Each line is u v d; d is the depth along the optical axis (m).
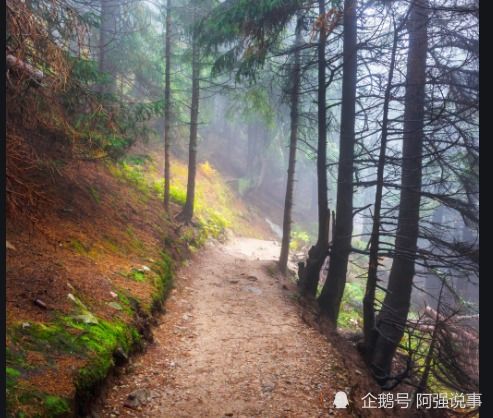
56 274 6.24
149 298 7.70
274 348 7.41
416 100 9.27
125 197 12.89
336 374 6.61
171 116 19.36
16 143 5.79
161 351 6.72
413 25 8.70
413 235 9.74
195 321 8.46
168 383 5.71
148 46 19.20
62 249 7.37
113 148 9.70
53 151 8.34
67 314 5.41
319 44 10.34
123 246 9.49
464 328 9.68
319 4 10.34
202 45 11.85
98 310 6.09
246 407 5.33
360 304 16.88
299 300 10.74
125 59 17.17
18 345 4.31
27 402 3.58
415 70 9.27
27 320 4.82
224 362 6.66
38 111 6.72
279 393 5.76
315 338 8.12
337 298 10.66
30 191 5.54
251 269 13.82
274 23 9.87
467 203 9.09
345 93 10.21
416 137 9.53
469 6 7.45
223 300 10.17
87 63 8.17
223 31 10.55
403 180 9.78
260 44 10.21
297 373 6.44
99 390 4.75
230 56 11.23
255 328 8.41
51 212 8.22
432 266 8.52
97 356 4.91
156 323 7.56
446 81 8.80
